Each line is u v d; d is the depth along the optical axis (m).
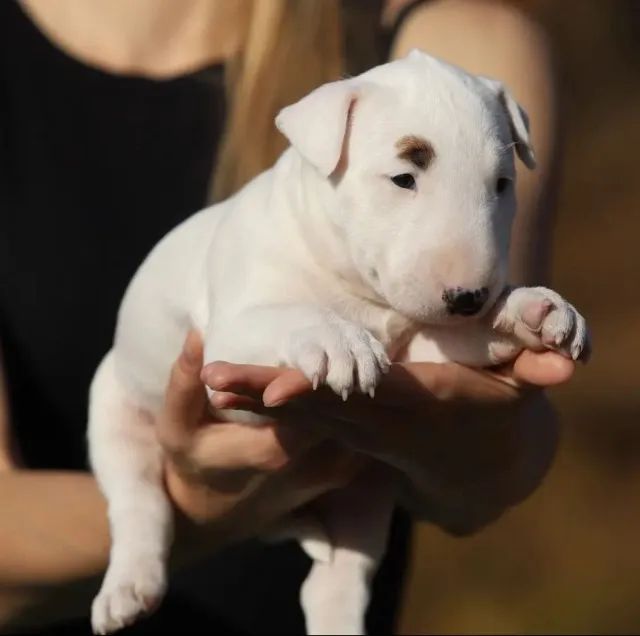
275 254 4.45
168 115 5.41
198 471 4.52
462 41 5.26
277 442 4.33
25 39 5.39
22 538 4.66
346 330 3.84
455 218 4.01
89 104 5.38
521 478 4.68
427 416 4.12
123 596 4.58
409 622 10.34
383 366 3.78
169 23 5.48
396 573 5.43
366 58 5.49
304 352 3.75
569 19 14.06
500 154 4.13
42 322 5.33
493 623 10.20
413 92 4.21
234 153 5.40
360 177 4.20
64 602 4.83
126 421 5.13
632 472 11.20
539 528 10.69
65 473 5.05
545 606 10.27
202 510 4.72
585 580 10.40
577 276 12.77
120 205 5.36
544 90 5.22
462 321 4.00
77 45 5.41
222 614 5.36
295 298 4.40
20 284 5.34
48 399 5.35
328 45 5.51
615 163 13.45
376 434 4.18
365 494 5.09
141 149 5.38
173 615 5.34
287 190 4.52
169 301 4.89
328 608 5.03
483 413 4.15
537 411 4.59
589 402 11.70
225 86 5.46
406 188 4.12
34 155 5.36
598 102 13.85
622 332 12.20
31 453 5.35
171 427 4.41
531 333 3.99
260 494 4.63
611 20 14.30
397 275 4.07
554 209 5.16
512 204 4.20
